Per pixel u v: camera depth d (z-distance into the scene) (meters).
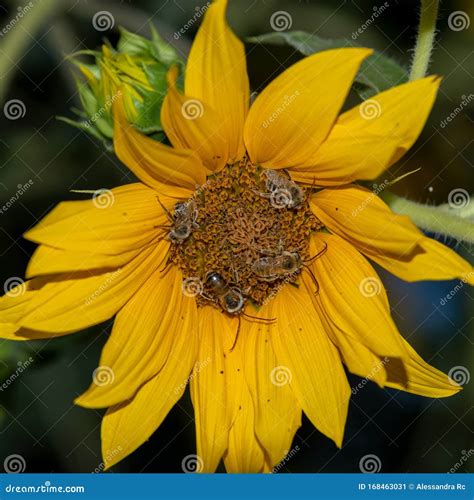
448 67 0.32
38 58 0.31
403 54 0.31
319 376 0.26
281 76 0.23
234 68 0.23
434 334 0.32
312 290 0.26
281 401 0.26
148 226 0.24
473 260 0.30
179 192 0.25
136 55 0.25
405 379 0.25
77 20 0.30
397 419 0.33
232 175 0.25
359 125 0.23
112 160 0.30
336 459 0.33
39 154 0.31
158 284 0.25
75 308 0.24
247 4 0.31
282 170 0.25
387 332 0.24
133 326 0.25
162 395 0.25
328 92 0.23
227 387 0.26
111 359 0.25
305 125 0.23
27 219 0.31
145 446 0.32
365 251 0.24
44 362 0.29
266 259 0.25
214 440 0.25
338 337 0.25
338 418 0.25
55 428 0.31
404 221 0.22
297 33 0.26
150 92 0.25
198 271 0.26
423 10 0.26
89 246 0.23
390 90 0.23
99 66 0.25
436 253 0.23
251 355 0.26
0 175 0.31
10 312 0.24
